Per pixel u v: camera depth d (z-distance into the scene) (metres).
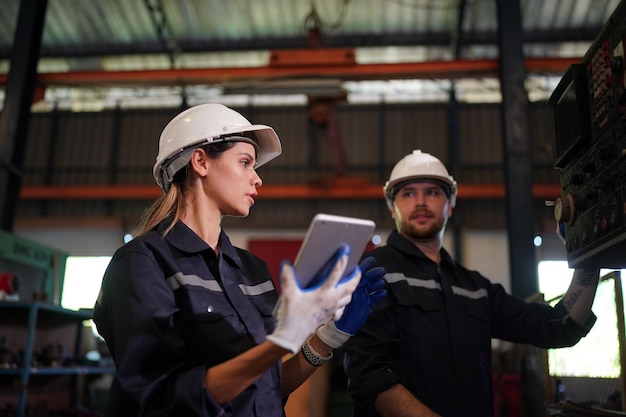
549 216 9.33
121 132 10.54
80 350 4.75
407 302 1.82
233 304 1.20
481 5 8.83
